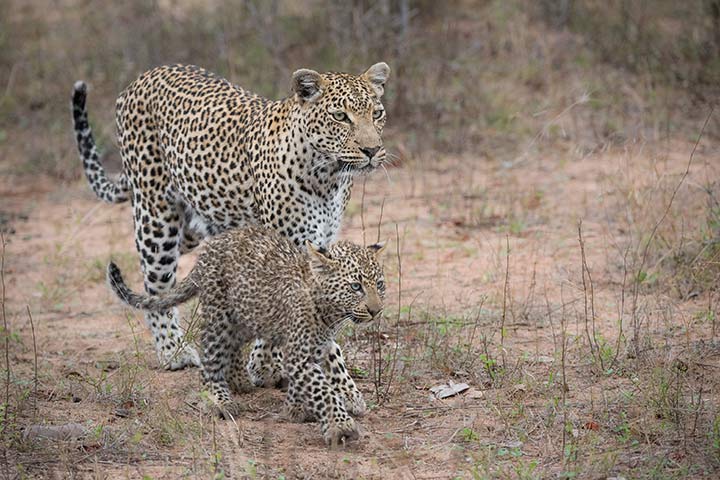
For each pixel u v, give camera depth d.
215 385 10.19
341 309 9.26
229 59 22.22
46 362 11.66
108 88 23.95
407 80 22.19
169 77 12.10
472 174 19.06
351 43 22.50
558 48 23.89
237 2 26.62
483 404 10.04
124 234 17.41
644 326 11.79
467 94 22.16
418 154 20.02
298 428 9.69
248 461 8.69
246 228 10.27
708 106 20.73
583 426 9.33
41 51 26.09
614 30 23.84
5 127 23.27
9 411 9.99
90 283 15.07
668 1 24.78
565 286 13.39
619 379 10.48
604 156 19.23
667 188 15.75
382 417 9.84
